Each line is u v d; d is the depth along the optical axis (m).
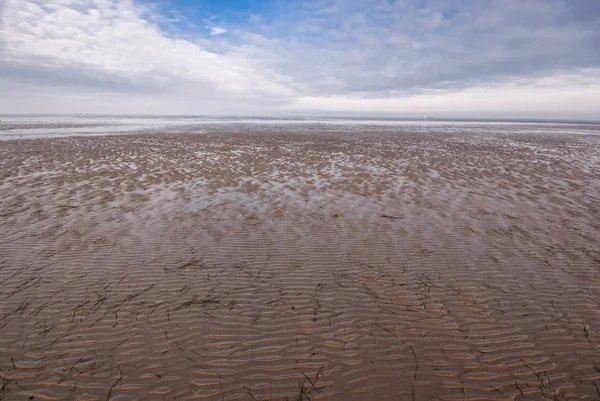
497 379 3.36
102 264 5.45
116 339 3.77
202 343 3.76
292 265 5.60
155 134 29.88
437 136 33.97
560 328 4.09
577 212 8.59
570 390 3.24
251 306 4.45
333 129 44.44
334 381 3.31
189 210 8.29
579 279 5.25
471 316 4.31
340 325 4.11
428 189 10.78
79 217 7.59
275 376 3.36
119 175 11.95
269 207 8.70
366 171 13.58
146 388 3.18
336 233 7.02
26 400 3.00
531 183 11.88
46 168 12.86
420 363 3.54
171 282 4.98
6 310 4.20
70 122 53.16
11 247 5.96
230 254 5.95
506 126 68.88
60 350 3.57
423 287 4.98
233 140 25.73
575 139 33.59
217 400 3.09
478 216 8.20
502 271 5.49
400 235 6.96
